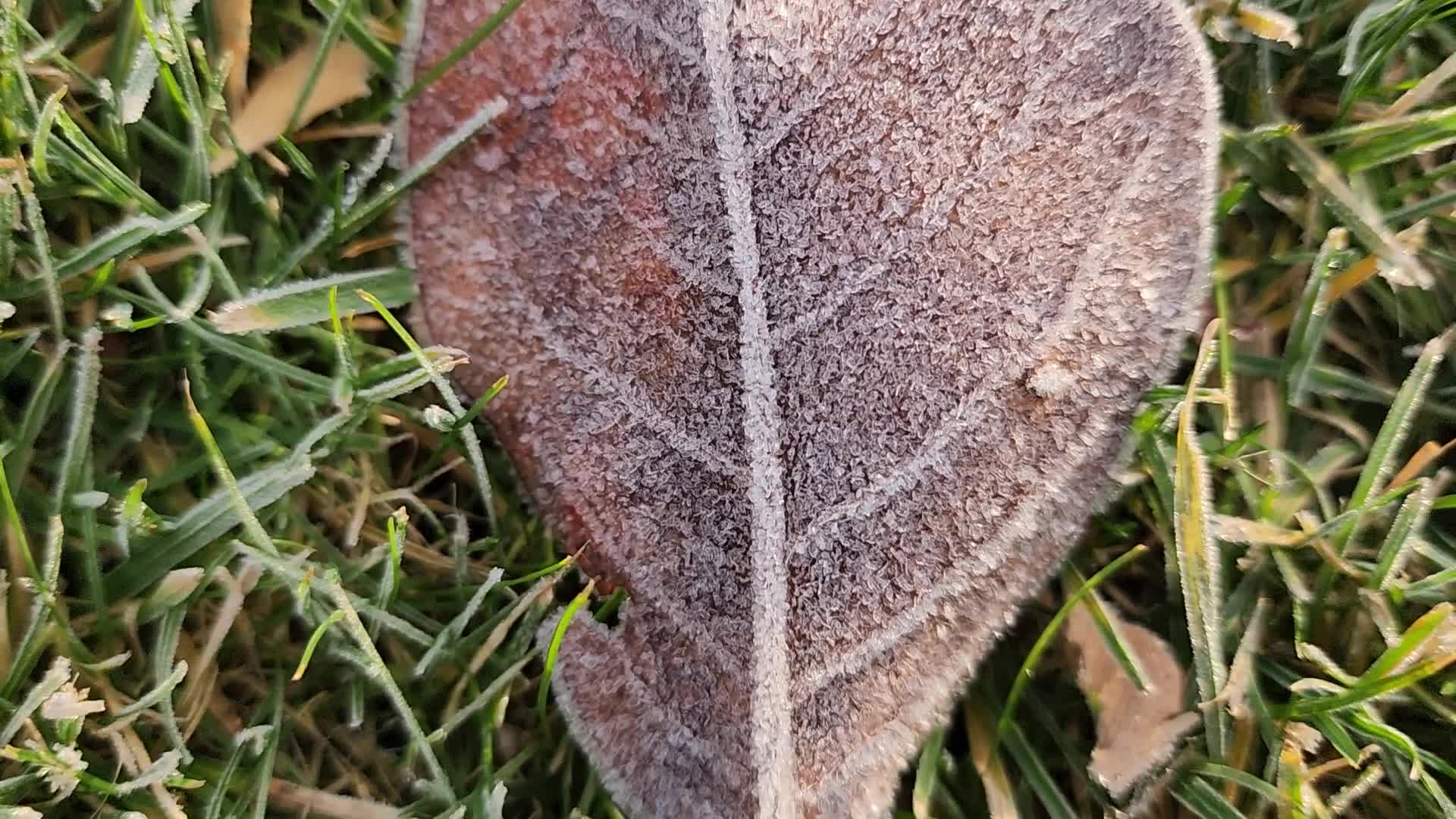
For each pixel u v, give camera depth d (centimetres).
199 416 7
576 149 7
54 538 7
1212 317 9
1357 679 8
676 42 7
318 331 8
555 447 8
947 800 9
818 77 7
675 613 8
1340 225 9
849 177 7
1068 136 7
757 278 7
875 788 7
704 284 7
